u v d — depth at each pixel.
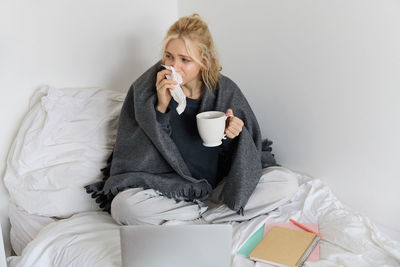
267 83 1.90
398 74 1.50
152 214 1.49
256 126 1.72
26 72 1.80
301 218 1.55
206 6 2.06
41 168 1.69
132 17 2.07
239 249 1.35
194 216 1.54
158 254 1.18
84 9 1.90
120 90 2.11
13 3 1.72
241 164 1.55
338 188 1.78
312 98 1.76
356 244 1.36
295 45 1.76
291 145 1.89
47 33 1.82
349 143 1.69
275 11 1.79
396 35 1.48
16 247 1.71
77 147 1.73
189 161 1.64
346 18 1.59
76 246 1.38
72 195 1.63
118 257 1.30
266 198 1.56
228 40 2.00
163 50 1.52
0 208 1.82
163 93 1.44
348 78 1.63
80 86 1.96
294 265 1.24
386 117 1.56
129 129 1.67
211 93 1.62
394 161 1.58
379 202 1.66
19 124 1.83
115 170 1.63
